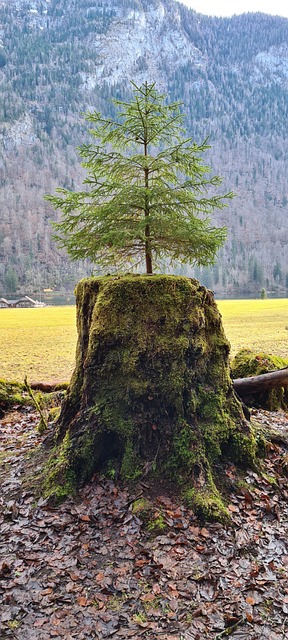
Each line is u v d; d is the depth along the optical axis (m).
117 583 2.56
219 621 2.30
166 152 4.07
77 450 3.59
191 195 4.19
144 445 3.60
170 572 2.65
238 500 3.39
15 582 2.57
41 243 111.12
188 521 3.10
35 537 2.99
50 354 15.29
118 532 3.02
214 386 3.91
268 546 2.92
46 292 93.19
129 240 4.30
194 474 3.41
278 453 4.11
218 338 4.06
